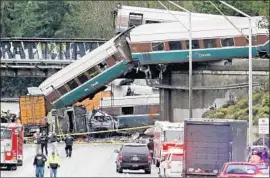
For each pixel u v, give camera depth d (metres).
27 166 123.81
